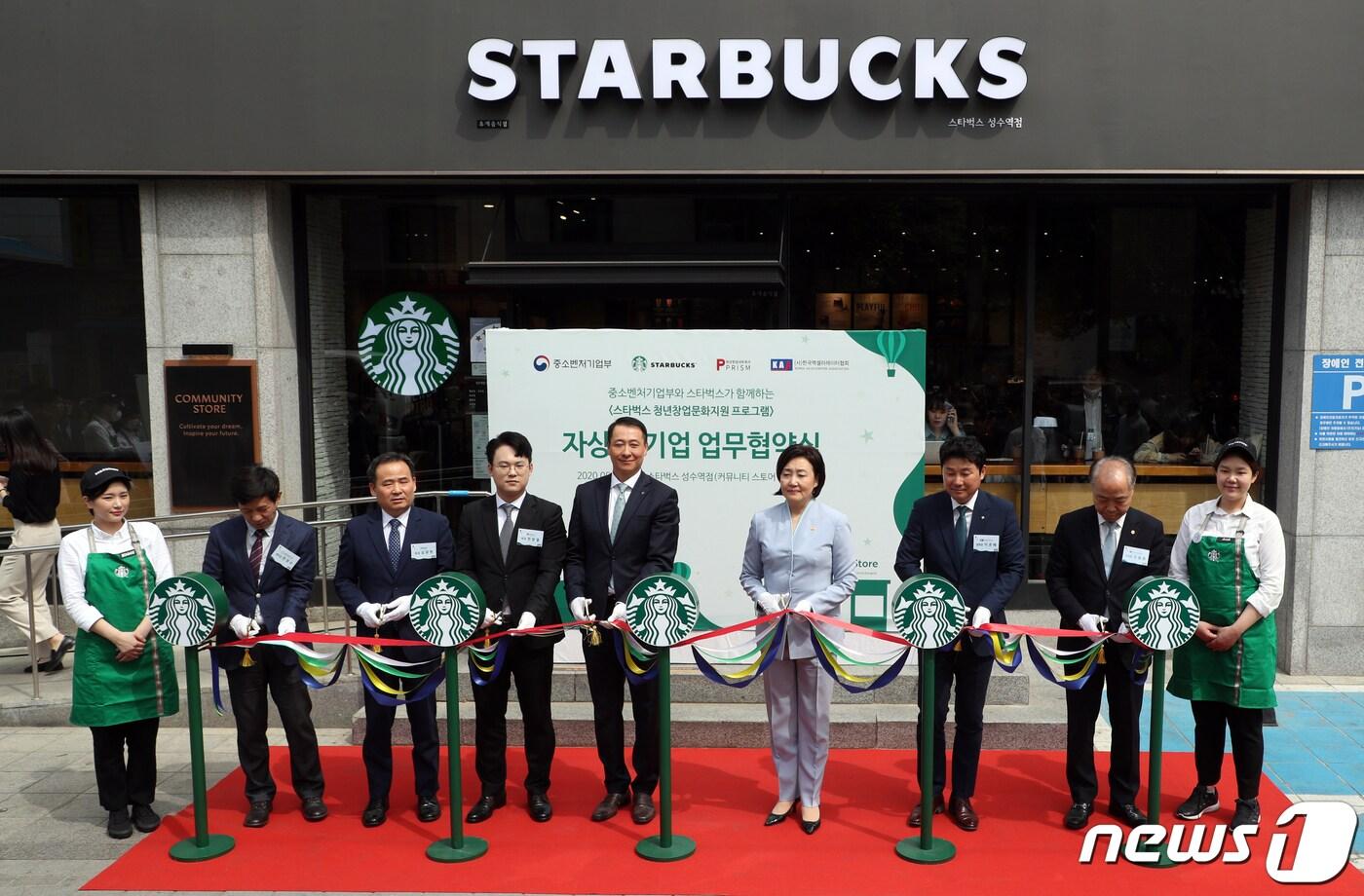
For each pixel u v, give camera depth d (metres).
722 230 8.59
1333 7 7.65
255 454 8.40
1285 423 8.20
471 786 5.98
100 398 8.98
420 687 5.43
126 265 8.84
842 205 8.74
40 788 6.10
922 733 5.12
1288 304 8.20
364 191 8.72
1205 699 5.23
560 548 5.53
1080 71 7.81
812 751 5.34
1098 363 8.86
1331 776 6.04
